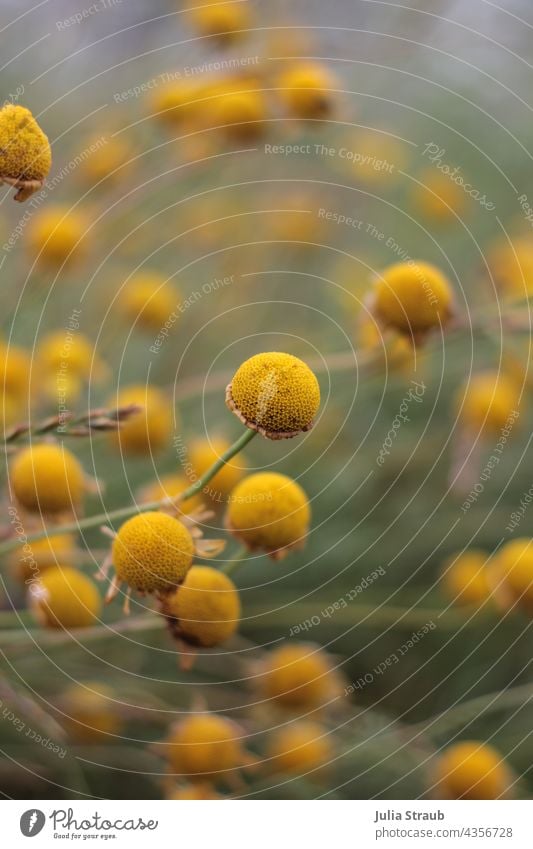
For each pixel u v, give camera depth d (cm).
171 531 20
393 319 24
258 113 27
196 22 29
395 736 27
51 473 23
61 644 25
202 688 27
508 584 26
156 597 20
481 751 26
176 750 24
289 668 25
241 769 26
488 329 24
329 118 28
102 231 29
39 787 25
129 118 29
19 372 25
